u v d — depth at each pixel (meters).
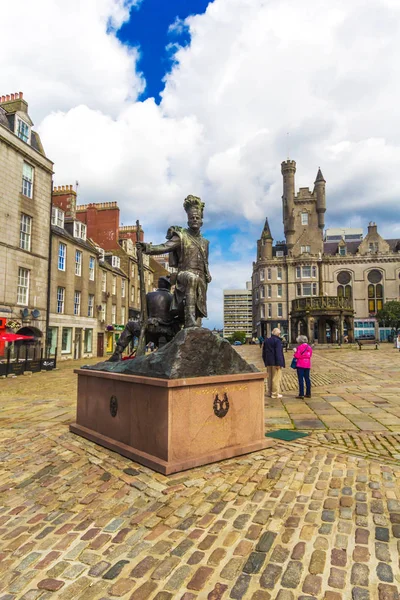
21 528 3.26
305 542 2.83
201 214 5.59
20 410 8.80
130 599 2.34
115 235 40.09
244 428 4.90
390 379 12.67
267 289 61.28
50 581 2.54
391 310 52.34
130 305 40.94
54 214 27.97
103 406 5.46
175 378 4.25
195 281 5.11
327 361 20.61
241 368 5.00
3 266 20.98
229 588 2.39
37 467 4.64
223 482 3.89
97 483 4.03
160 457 4.25
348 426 6.45
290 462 4.42
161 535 3.02
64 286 27.62
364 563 2.57
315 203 63.81
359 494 3.55
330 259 60.00
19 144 22.23
